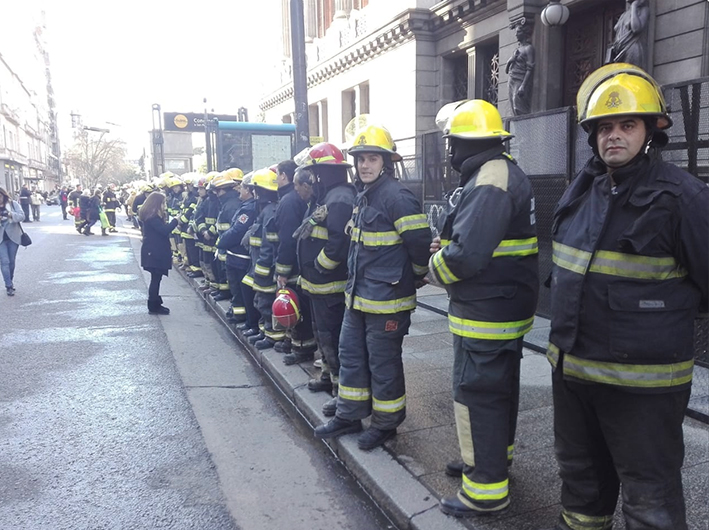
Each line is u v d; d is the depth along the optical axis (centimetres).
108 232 2336
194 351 664
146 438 431
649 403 214
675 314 211
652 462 217
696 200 203
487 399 289
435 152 910
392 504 319
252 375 581
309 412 458
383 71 1516
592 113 216
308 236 436
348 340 386
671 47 738
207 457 402
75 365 605
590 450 246
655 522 216
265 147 1369
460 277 276
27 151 8638
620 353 214
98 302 935
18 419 464
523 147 689
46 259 1477
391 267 364
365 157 363
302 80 790
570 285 227
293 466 389
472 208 270
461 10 1205
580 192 238
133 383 552
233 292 740
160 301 852
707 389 432
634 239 209
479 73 1228
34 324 784
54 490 356
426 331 659
